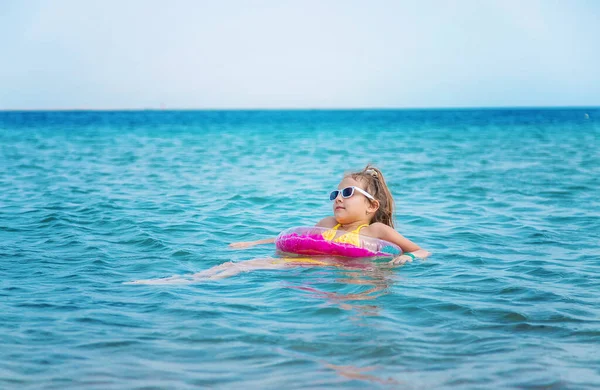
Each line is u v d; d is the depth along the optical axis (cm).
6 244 738
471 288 552
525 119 8238
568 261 668
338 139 3569
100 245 737
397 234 704
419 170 1736
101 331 435
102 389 348
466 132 4397
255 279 577
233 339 421
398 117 10969
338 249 668
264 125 6425
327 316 470
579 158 2097
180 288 545
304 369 375
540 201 1137
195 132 4538
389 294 529
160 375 366
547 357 396
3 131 4406
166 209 1016
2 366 376
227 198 1160
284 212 1004
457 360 390
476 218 952
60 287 552
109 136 3809
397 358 392
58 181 1439
